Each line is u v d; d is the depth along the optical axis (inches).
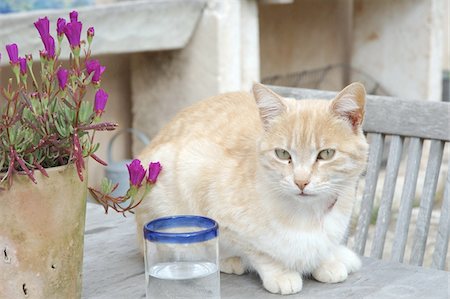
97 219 87.5
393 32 213.0
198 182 70.7
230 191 67.9
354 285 67.3
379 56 216.8
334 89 230.7
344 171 66.6
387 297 64.2
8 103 54.7
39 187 55.7
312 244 66.7
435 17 207.5
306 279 69.4
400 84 214.2
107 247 77.8
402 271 70.3
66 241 58.4
